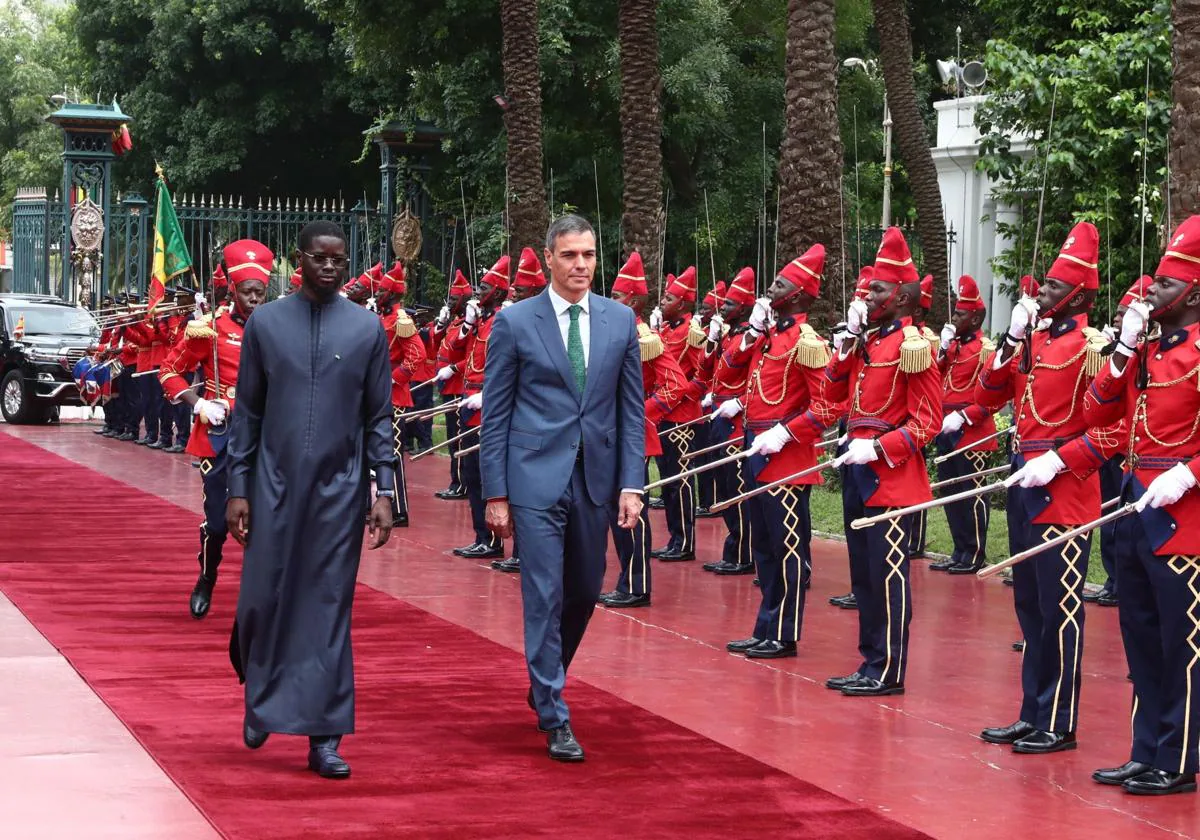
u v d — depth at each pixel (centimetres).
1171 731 641
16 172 4922
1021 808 614
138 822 552
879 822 584
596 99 2719
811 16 1561
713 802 602
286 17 3522
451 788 609
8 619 927
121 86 3762
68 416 2617
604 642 938
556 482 671
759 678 846
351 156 3778
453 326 1591
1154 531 637
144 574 1111
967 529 1237
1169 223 1080
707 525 1485
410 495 1681
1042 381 733
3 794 582
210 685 772
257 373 644
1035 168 1714
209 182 3734
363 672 825
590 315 689
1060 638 712
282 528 628
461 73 2728
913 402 800
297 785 606
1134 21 1702
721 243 2819
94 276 2783
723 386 1240
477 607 1035
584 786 618
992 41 1689
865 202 3000
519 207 2012
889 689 812
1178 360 640
